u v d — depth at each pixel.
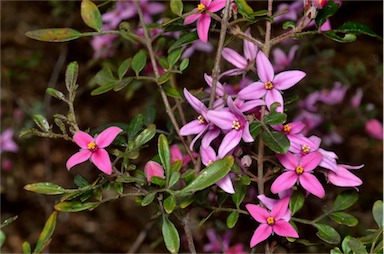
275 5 0.45
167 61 0.27
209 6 0.23
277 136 0.22
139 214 0.54
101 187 0.24
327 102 0.41
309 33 0.24
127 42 0.37
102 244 0.52
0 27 0.71
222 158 0.22
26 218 0.53
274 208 0.23
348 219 0.25
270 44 0.24
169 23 0.26
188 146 0.28
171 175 0.22
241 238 0.42
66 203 0.23
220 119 0.23
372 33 0.24
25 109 0.49
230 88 0.32
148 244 0.51
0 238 0.24
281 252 0.36
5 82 0.51
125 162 0.23
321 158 0.23
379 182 0.52
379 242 0.23
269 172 0.25
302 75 0.23
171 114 0.27
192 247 0.26
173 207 0.22
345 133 0.55
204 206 0.26
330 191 0.39
